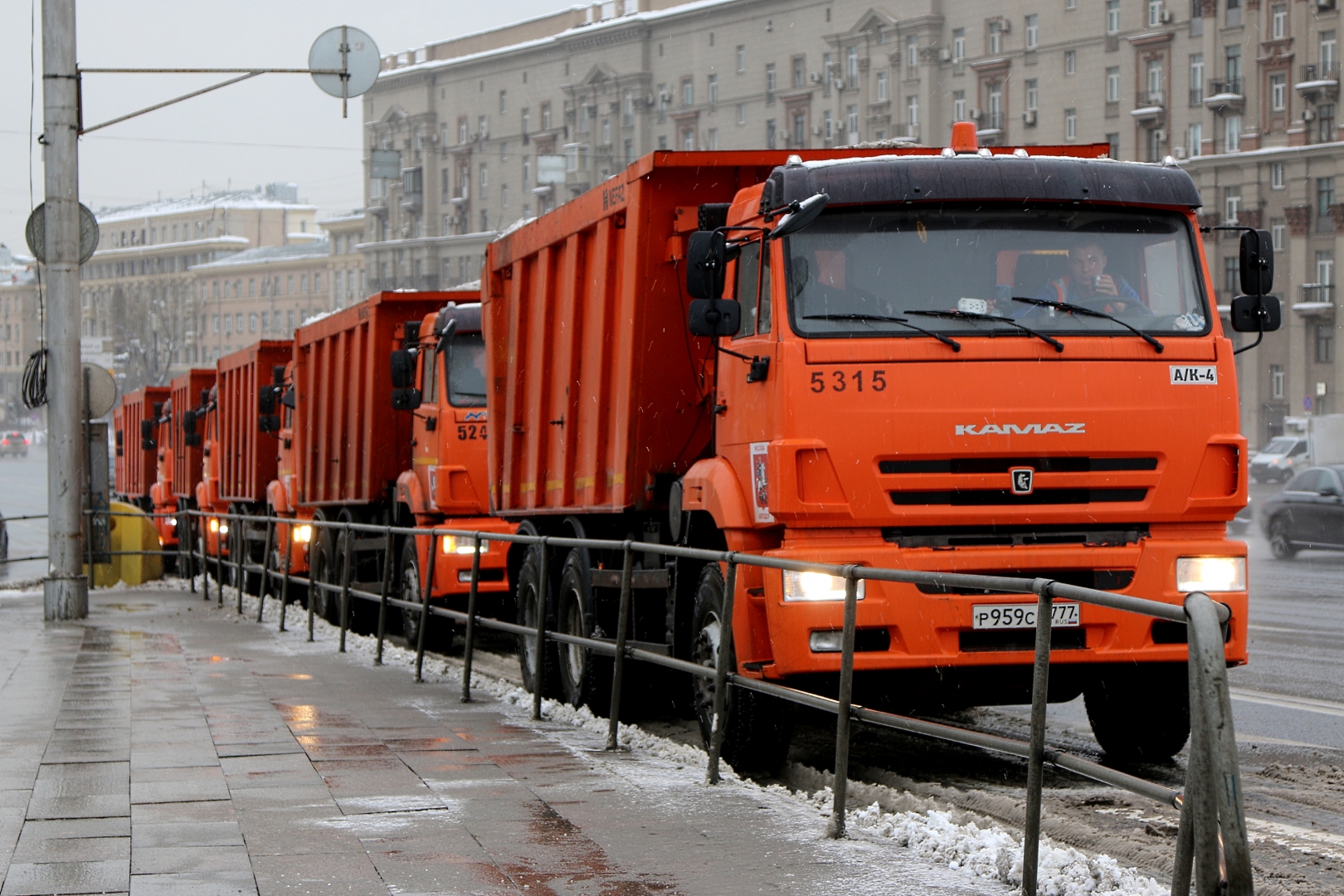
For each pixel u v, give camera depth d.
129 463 55.41
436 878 7.36
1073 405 10.14
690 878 7.32
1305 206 86.81
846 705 8.30
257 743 11.43
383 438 22.98
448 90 134.12
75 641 19.88
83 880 7.32
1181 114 91.38
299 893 7.10
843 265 10.41
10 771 10.23
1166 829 8.92
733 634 10.79
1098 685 10.89
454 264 134.88
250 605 26.69
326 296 166.75
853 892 7.04
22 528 66.81
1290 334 87.69
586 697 14.00
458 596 20.39
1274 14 87.62
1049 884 6.98
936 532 10.07
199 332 177.25
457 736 11.89
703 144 114.06
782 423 10.09
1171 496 10.21
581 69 121.69
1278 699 14.39
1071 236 10.66
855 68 104.44
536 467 15.98
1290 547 37.75
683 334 13.08
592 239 14.34
